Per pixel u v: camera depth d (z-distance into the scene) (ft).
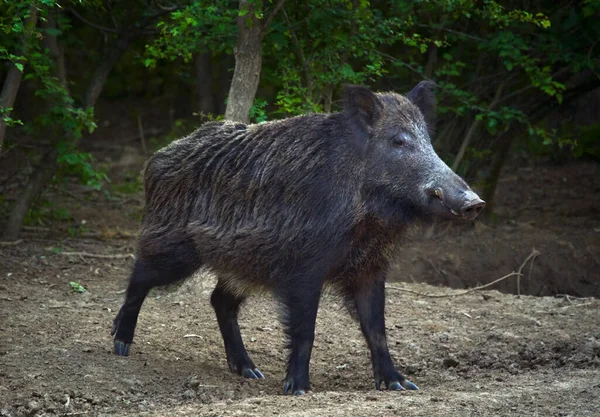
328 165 24.66
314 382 26.66
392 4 41.91
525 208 55.21
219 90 66.23
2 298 32.81
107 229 46.39
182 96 76.28
